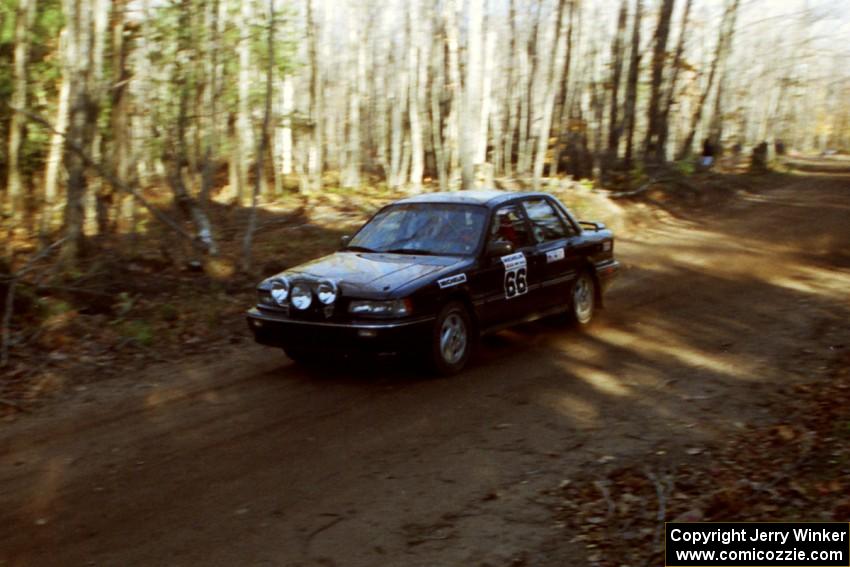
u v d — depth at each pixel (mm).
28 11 11969
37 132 13078
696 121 26938
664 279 11469
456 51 18141
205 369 7312
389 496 4547
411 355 6520
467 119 15273
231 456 5203
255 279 10695
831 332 8102
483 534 4094
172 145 13047
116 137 11570
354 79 23016
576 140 23984
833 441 4988
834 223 17031
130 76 12281
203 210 11594
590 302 8781
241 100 15570
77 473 4977
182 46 11898
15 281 8031
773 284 10805
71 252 9492
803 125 74438
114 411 6199
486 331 7238
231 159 18203
